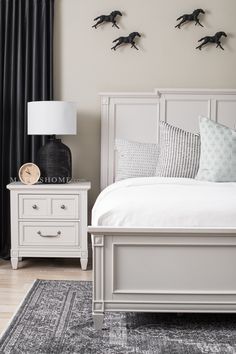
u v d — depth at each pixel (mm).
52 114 3854
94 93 4301
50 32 4184
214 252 2502
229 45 4270
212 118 4223
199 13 4246
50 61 4207
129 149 3945
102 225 2549
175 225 2527
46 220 3842
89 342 2406
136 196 2697
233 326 2637
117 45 4258
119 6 4250
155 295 2521
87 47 4270
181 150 3643
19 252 3855
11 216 3846
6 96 4191
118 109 4238
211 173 3373
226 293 2508
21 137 4207
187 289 2521
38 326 2615
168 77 4289
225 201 2592
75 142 4324
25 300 3041
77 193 3824
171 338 2463
